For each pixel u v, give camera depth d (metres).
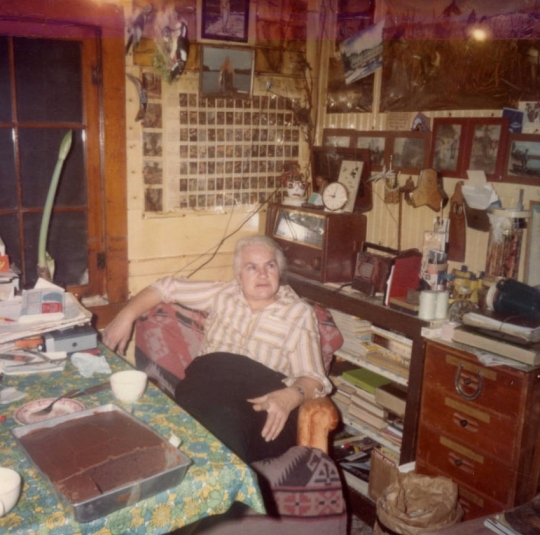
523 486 1.88
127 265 2.65
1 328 1.75
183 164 2.70
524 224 2.12
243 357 2.13
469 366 1.94
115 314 2.64
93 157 2.51
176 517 1.12
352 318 2.47
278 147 2.97
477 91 2.28
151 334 2.40
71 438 1.24
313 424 1.90
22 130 2.35
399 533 1.95
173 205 2.72
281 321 2.16
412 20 2.49
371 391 2.46
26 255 2.46
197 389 2.06
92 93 2.44
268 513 1.78
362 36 2.73
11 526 0.98
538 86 2.07
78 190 2.52
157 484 1.07
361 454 2.62
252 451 1.91
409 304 2.18
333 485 1.84
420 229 2.58
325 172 2.88
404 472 2.13
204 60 2.65
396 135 2.61
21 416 1.38
